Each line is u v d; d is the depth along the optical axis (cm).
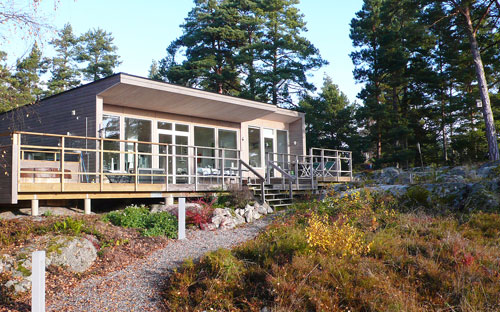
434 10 2048
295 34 3109
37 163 1259
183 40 3216
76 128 1410
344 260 718
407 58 2692
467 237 802
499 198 927
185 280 701
